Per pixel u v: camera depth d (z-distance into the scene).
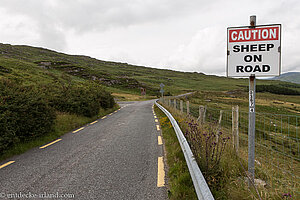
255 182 3.28
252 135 3.12
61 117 9.56
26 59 130.75
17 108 5.89
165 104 20.97
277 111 40.78
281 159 5.48
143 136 7.20
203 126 6.40
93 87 17.92
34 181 3.55
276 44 3.04
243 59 3.16
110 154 5.09
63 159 4.75
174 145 5.56
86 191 3.15
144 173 3.82
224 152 4.33
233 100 52.28
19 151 5.41
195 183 2.62
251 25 3.11
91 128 9.22
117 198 2.92
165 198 2.88
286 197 2.68
